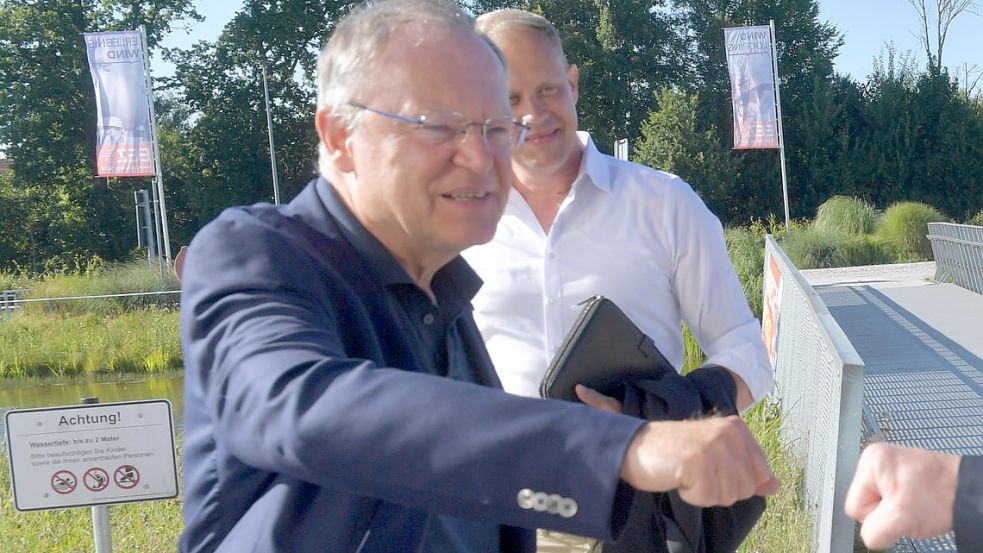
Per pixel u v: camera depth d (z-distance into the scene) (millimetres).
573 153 2979
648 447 1122
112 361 19672
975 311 11008
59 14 46844
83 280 27234
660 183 2859
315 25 50250
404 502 1201
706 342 2875
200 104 50562
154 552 4684
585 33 50656
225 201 49125
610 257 2850
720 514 2383
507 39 2834
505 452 1144
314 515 1382
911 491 1205
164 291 25906
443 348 1729
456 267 1767
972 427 6031
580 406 1188
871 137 45656
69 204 47094
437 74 1500
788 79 47781
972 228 13078
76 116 46844
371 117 1524
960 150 43781
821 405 3957
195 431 1439
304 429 1186
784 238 25500
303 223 1553
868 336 9734
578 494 1129
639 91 50719
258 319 1330
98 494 3521
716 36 49250
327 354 1278
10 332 21938
